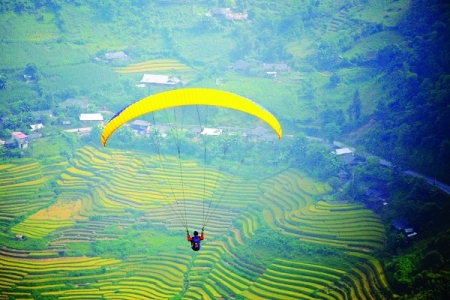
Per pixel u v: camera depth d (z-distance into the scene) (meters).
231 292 78.00
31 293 79.69
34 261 85.94
